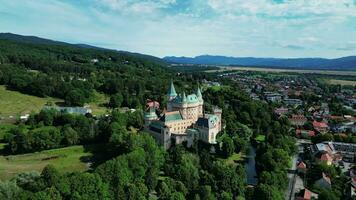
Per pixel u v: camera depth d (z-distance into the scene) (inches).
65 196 7495.1
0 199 7145.7
